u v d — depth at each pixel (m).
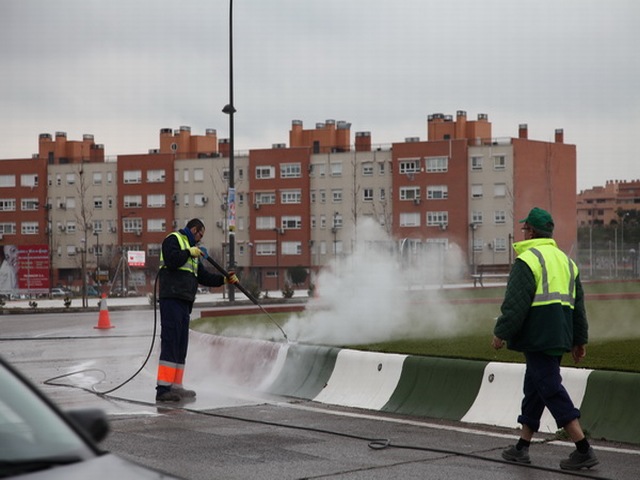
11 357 15.47
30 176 104.19
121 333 21.34
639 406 7.76
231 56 36.88
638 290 34.16
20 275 52.53
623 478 6.44
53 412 3.64
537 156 90.56
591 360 10.25
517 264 6.70
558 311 6.64
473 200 89.50
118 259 95.69
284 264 95.38
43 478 3.19
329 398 10.28
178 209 99.31
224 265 96.06
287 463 6.91
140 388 11.47
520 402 8.59
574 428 6.64
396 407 9.52
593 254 55.19
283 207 95.31
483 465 6.88
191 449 7.44
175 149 104.38
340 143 99.25
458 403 9.05
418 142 90.62
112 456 3.46
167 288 10.48
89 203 102.56
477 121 96.50
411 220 90.81
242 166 96.75
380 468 6.75
